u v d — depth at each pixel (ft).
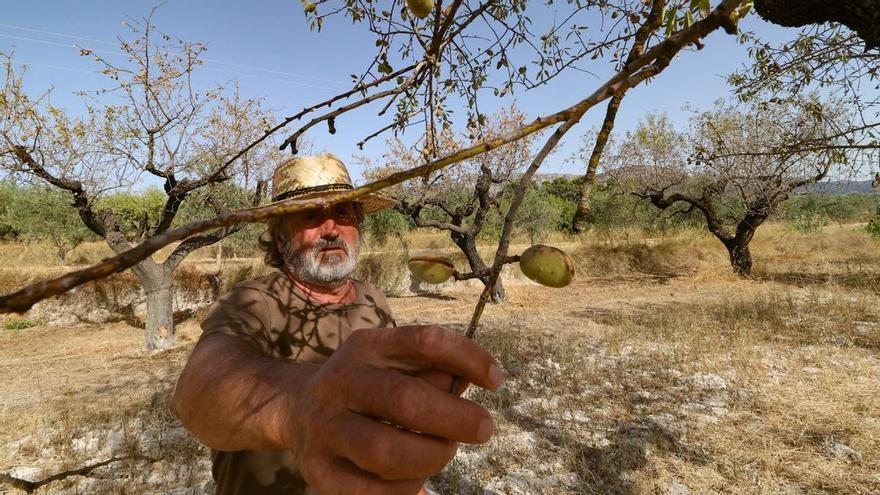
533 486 12.73
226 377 2.59
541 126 2.18
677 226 65.46
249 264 45.65
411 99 5.73
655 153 51.29
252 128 29.25
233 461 5.36
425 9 4.44
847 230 72.23
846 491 11.90
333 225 6.02
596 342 26.73
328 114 4.53
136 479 13.53
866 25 6.23
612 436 15.23
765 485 12.29
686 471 13.00
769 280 45.57
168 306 31.45
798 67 13.91
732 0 2.35
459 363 1.90
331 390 1.92
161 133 26.63
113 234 30.12
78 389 23.09
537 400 18.25
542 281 2.87
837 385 18.11
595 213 62.08
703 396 17.85
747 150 39.55
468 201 42.98
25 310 1.17
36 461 14.84
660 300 39.47
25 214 55.16
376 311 6.34
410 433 1.81
